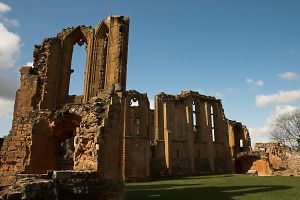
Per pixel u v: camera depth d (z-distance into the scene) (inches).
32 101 863.7
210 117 2330.2
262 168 2118.6
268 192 820.6
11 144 696.4
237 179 1397.6
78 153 585.9
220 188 945.5
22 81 884.0
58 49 952.9
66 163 1248.8
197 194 775.7
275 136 2453.2
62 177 457.4
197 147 2185.0
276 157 2065.7
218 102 2444.6
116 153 606.5
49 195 414.0
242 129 2506.2
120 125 639.1
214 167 2199.8
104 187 544.7
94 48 934.4
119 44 863.7
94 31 951.0
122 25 882.1
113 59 860.0
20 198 377.1
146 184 1213.1
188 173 2012.8
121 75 840.3
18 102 865.5
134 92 1701.5
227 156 2306.8
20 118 718.5
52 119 713.0
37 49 933.8
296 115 2421.3
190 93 2246.6
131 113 1689.2
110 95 639.1
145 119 1694.1
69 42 981.8
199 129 2273.6
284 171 1886.1
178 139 2075.5
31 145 684.1
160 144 1918.1
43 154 705.0
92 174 520.4
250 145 2438.5
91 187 506.3
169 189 934.4
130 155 1531.7
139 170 1544.0
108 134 585.3
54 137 740.7
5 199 363.6
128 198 690.8
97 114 593.6
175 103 2154.3
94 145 562.6
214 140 2356.1
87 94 898.7
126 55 875.4
